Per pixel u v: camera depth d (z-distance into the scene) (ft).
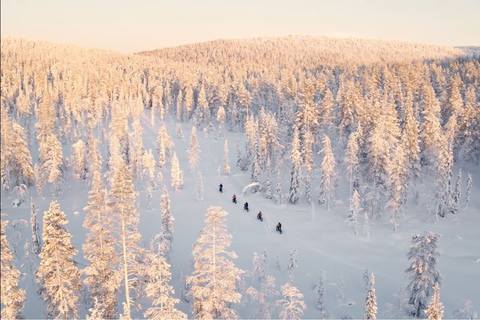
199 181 203.72
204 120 385.70
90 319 67.00
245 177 234.38
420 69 415.44
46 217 69.87
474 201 186.80
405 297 98.63
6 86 409.28
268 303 90.22
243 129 381.19
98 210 73.77
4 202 183.83
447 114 261.44
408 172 170.19
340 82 392.47
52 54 655.76
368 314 74.59
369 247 145.18
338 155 231.71
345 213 179.01
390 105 202.90
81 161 227.40
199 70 602.03
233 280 70.03
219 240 69.56
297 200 191.72
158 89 456.04
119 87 453.99
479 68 435.94
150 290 66.69
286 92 386.73
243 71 586.45
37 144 284.41
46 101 260.42
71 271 72.59
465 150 226.58
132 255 74.64
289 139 246.47
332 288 111.55
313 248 142.72
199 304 70.03
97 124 348.59
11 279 63.67
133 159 225.35
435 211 174.60
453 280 115.96
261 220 170.30
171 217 134.31
